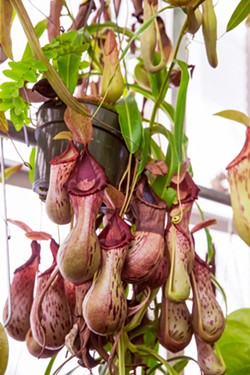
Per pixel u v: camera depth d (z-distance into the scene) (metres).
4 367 1.00
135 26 1.57
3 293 1.45
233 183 1.11
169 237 1.08
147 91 1.31
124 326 1.09
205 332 1.08
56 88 0.97
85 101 1.10
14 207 1.55
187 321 1.10
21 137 1.29
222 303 1.94
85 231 0.96
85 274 0.95
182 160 1.16
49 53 1.09
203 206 2.03
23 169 1.57
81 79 1.32
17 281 1.12
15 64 1.04
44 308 1.05
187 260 1.07
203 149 2.02
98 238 0.99
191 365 1.81
